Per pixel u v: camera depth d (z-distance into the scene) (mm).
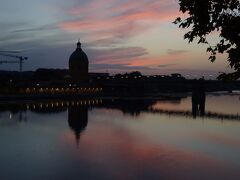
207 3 7523
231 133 69625
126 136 64562
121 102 172250
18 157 44938
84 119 94625
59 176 35875
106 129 74688
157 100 199125
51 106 136250
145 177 35656
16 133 67062
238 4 7426
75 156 45844
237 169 38750
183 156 46000
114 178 35219
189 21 7918
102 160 43531
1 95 167375
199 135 66438
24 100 162375
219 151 49656
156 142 57719
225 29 7543
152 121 92500
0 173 36750
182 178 35188
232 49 7723
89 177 35594
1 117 94312
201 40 8023
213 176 35938
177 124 85938
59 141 58062
